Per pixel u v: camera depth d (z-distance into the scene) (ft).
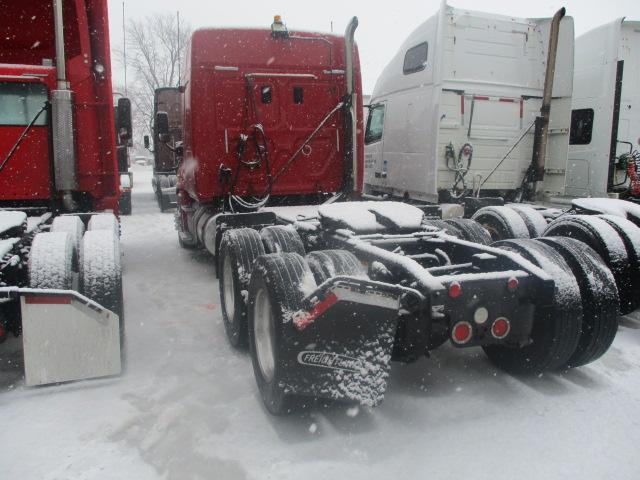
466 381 12.13
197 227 24.88
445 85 26.86
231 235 14.96
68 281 12.05
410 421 10.37
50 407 10.98
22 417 10.57
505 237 20.08
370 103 35.06
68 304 11.55
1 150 17.37
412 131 29.04
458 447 9.47
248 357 13.74
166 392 11.70
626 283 15.21
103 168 18.65
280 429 10.11
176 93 33.09
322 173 23.20
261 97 22.00
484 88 27.55
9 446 9.58
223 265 15.64
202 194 21.72
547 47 28.37
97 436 9.91
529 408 10.84
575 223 16.06
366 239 13.29
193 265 25.63
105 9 17.90
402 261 10.68
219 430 10.11
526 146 28.89
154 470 8.91
